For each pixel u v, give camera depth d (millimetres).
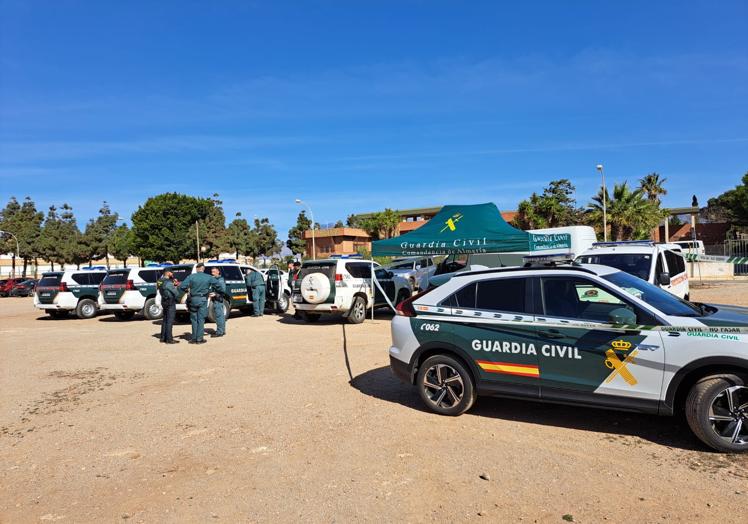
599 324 5008
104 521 3703
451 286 5938
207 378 8016
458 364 5711
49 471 4625
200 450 5023
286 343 11047
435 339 5816
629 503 3709
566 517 3545
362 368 8289
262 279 16750
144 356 10062
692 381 4715
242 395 6949
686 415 4625
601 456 4562
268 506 3844
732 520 3443
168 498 4027
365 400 6500
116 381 8016
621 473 4203
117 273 17250
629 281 5504
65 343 12180
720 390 4469
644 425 5316
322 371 8188
